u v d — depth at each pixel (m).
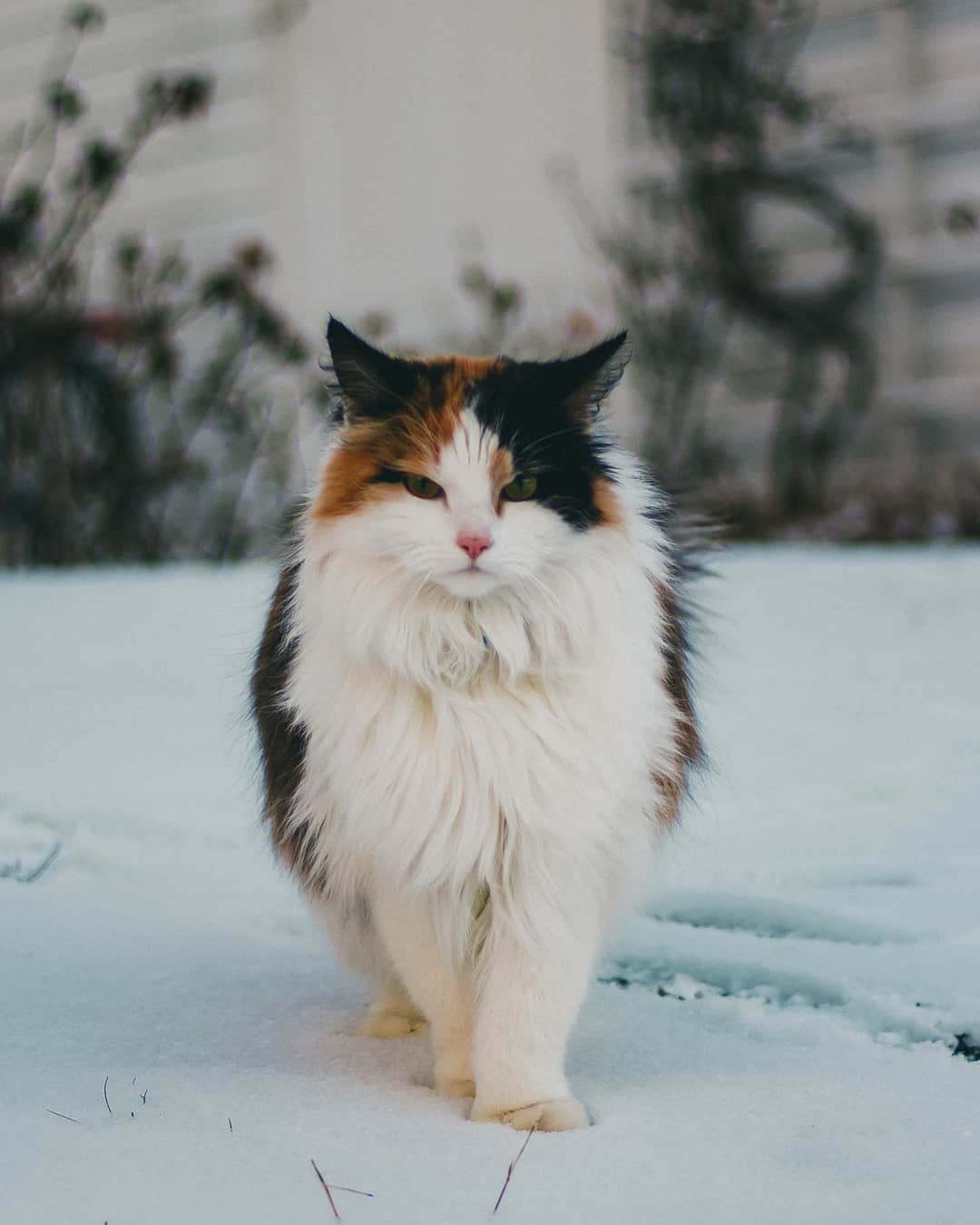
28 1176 2.38
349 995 3.58
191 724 6.47
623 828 3.07
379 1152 2.53
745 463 13.31
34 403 12.07
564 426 3.26
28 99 13.98
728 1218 2.24
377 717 3.02
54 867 4.57
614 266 13.02
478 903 3.11
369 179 13.55
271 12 13.33
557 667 3.00
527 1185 2.38
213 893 4.30
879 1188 2.33
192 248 13.73
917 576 10.02
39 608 9.62
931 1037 3.15
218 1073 2.96
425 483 3.11
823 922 3.85
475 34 13.24
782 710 6.42
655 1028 3.29
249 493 12.37
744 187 12.97
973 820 4.71
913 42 12.83
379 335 12.30
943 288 12.84
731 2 12.87
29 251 12.08
